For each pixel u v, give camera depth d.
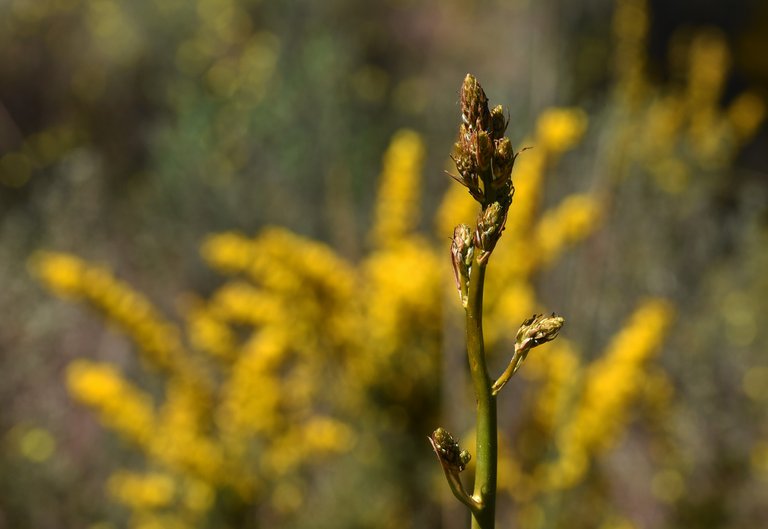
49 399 4.11
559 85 3.75
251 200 5.36
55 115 7.02
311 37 6.54
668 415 3.68
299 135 5.53
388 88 6.85
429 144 5.75
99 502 3.71
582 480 3.18
